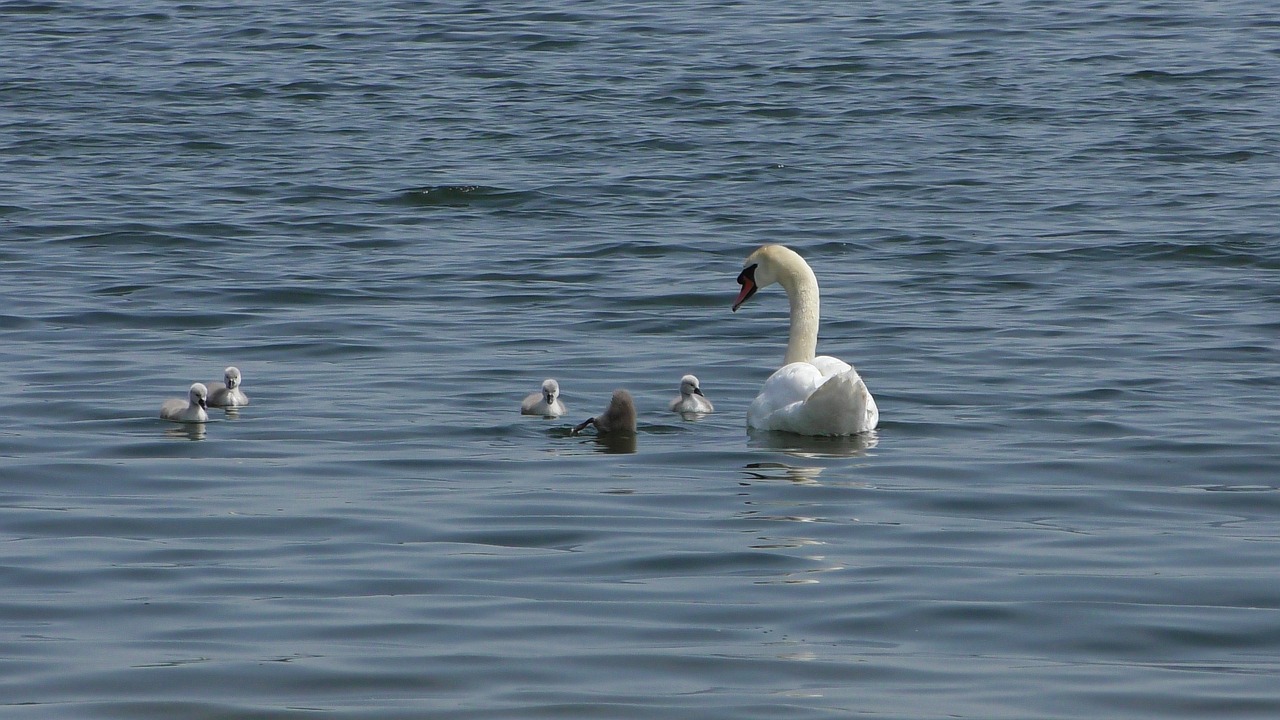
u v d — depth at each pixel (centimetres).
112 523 1320
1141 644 1052
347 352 2052
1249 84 4422
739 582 1168
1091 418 1709
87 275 2520
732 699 958
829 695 965
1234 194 3194
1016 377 1912
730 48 5009
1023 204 3133
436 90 4419
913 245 2797
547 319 2262
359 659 1017
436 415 1730
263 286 2455
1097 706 952
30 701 954
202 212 3052
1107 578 1180
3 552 1238
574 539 1277
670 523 1323
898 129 3928
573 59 4853
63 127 3909
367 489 1431
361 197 3212
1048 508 1377
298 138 3828
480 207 3147
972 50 4969
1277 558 1230
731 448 1591
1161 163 3528
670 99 4281
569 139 3819
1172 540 1280
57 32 5319
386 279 2522
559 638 1057
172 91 4378
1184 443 1600
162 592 1144
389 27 5394
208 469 1498
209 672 995
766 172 3469
